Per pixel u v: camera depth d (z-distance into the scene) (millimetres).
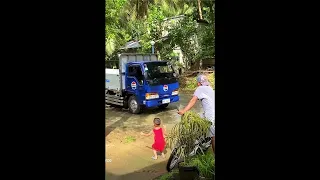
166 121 8117
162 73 9250
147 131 7125
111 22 7664
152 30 16203
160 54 16188
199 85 4211
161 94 9086
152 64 9102
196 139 4070
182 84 14656
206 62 16047
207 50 14766
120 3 7359
